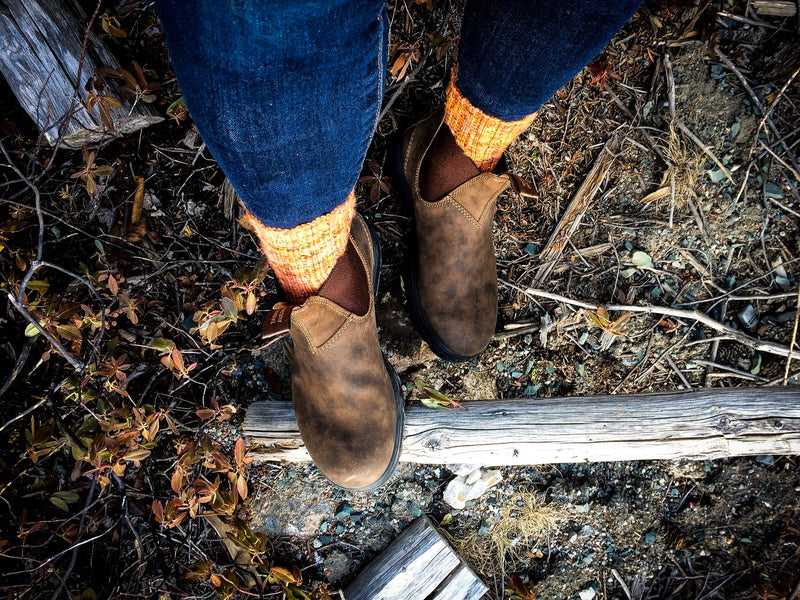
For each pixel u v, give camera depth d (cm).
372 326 59
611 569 74
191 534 68
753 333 74
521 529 73
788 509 72
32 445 55
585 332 75
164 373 69
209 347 69
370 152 72
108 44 64
